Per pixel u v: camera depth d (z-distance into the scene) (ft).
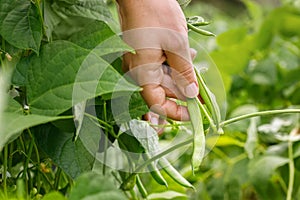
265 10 11.06
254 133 4.97
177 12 2.81
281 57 7.62
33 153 3.10
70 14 2.84
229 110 6.79
